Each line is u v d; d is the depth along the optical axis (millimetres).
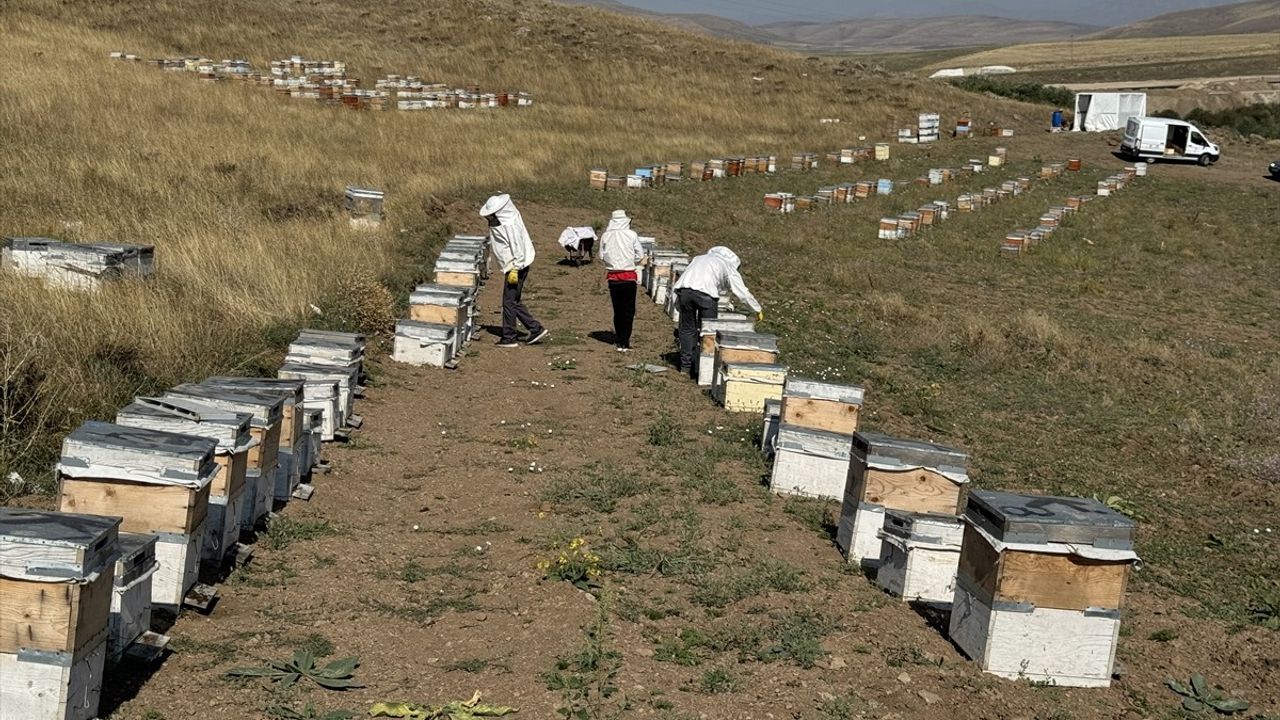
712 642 6883
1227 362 20328
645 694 6109
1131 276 30125
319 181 26078
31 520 5320
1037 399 16375
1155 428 15453
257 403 8125
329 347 11688
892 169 45531
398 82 51906
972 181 43906
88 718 5402
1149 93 77875
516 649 6680
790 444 10242
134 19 55000
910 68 159625
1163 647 7988
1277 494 13102
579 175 35781
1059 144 55906
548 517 9359
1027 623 6836
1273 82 85438
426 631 6945
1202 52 154000
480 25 65500
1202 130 61625
